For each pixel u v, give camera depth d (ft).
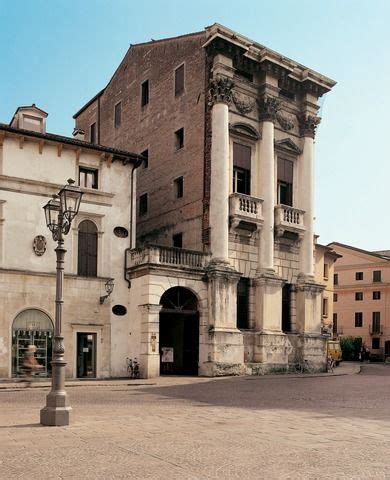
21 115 95.45
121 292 100.12
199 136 112.47
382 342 260.42
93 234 98.84
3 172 90.53
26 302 89.81
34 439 36.27
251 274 112.37
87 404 57.31
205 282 104.88
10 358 87.51
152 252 97.76
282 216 116.06
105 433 38.73
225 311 104.58
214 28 108.47
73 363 93.09
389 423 44.62
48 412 42.11
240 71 115.03
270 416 48.29
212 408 54.08
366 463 29.99
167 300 106.11
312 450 33.30
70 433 38.60
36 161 93.81
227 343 103.50
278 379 97.86
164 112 123.75
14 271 89.10
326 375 111.24
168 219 118.21
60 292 45.03
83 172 99.71
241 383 88.07
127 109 137.90
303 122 124.26
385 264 264.72
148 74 130.93
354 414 50.26
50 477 26.63
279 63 117.29
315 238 144.97
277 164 120.16
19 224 90.84
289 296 119.44
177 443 35.14
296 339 117.50
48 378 89.56
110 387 80.07
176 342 114.42
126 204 102.63
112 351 97.66
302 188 122.83
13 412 50.26
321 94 127.13
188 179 114.21
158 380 91.04
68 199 47.21
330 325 180.55
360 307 268.62
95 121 153.07
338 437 37.83
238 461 30.09
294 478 26.68
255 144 116.16
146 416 47.78
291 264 119.65
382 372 132.98
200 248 108.99
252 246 113.09
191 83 116.16
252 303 112.47
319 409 54.03
